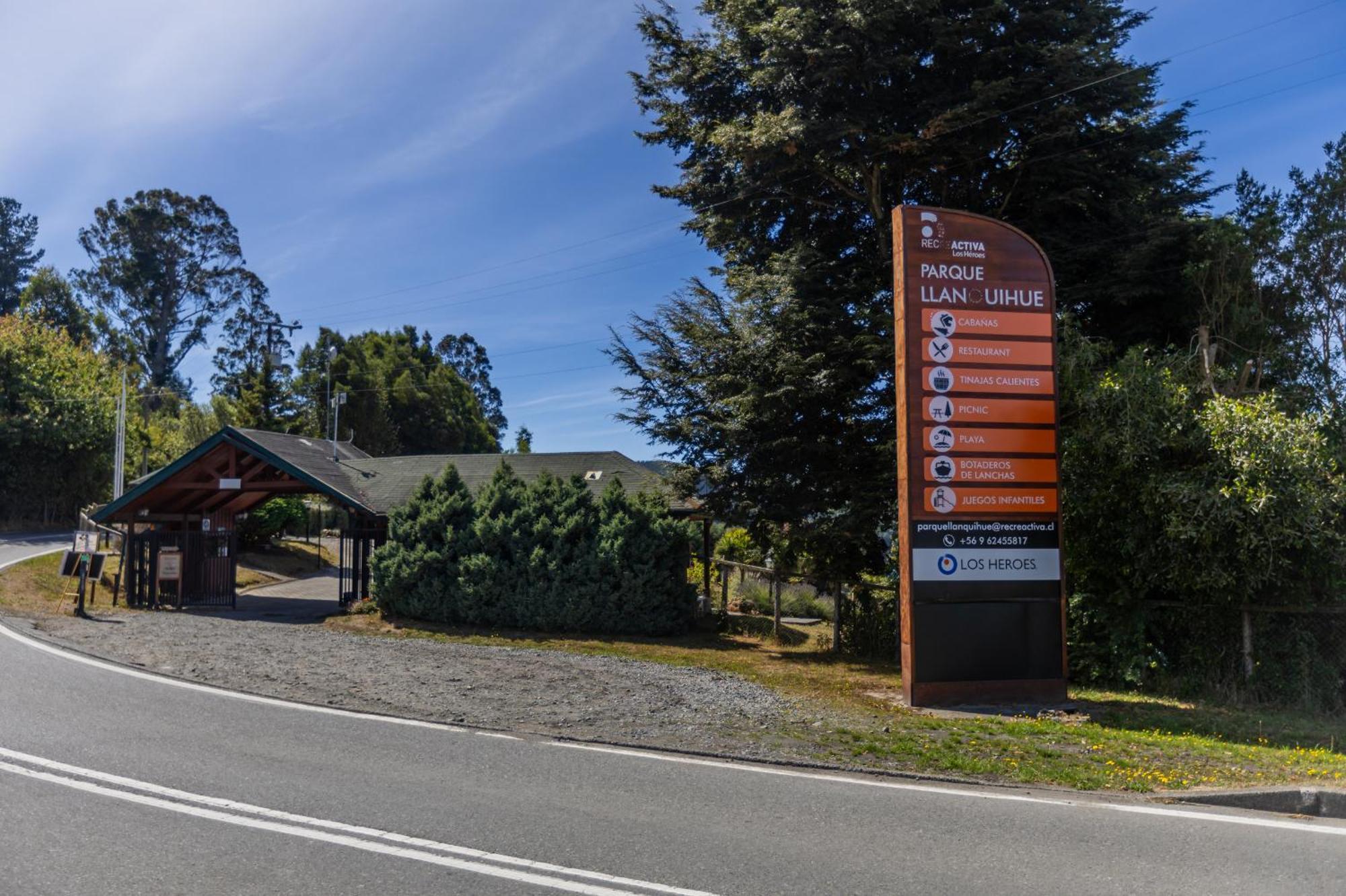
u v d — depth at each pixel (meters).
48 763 7.41
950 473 11.70
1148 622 13.19
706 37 20.02
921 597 11.43
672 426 18.16
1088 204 17.41
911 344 11.77
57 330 55.75
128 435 48.31
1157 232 15.92
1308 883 5.30
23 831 5.84
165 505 23.77
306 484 21.44
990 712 10.95
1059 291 16.52
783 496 17.11
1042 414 11.97
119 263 70.75
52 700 10.03
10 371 43.19
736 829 6.19
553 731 9.28
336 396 50.38
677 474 18.64
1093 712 10.93
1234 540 11.98
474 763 7.91
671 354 18.81
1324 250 16.00
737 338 17.55
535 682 12.10
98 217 71.50
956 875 5.38
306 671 12.54
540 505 18.95
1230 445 12.12
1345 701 11.75
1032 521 11.79
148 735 8.55
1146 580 12.98
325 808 6.46
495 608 18.44
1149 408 12.84
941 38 16.47
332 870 5.28
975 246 12.07
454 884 5.10
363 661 13.57
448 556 19.00
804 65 17.03
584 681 12.29
